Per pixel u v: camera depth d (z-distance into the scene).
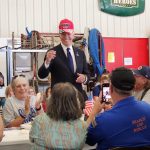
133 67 7.14
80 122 1.86
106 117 1.81
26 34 6.27
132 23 7.16
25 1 6.41
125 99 1.83
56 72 3.27
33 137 1.84
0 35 6.26
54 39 5.89
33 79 5.26
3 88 5.02
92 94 3.41
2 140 2.19
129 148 1.72
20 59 5.30
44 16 6.54
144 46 7.24
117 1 7.02
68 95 1.83
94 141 1.87
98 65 5.97
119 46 7.04
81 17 6.78
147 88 2.92
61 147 1.78
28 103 2.83
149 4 7.23
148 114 1.81
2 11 6.27
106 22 6.97
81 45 6.00
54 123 1.82
